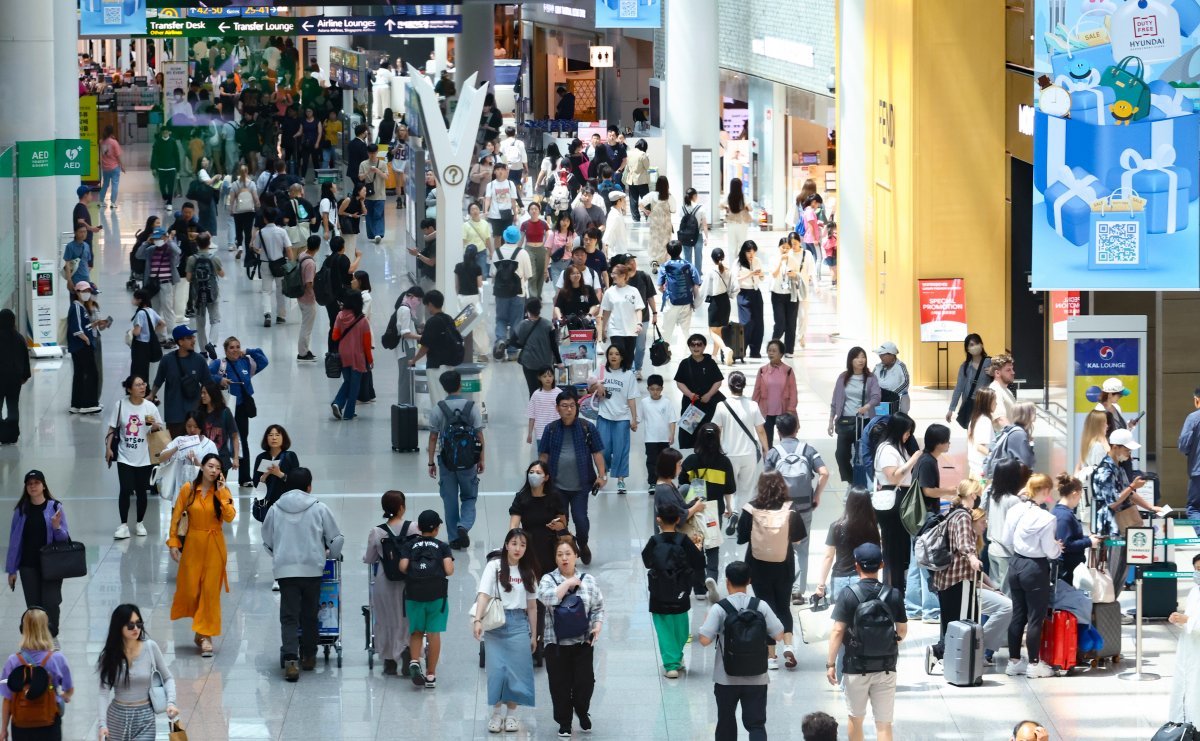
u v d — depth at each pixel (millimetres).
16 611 20109
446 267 30266
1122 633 19281
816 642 18594
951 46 30516
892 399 23500
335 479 25656
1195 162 21031
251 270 39156
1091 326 22062
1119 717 16766
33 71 34875
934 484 18719
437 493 24844
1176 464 23750
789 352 33594
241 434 25047
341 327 29297
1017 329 31078
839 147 35625
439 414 21953
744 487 22016
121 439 22594
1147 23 20875
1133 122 21078
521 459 26734
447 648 18922
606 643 19031
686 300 32812
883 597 15516
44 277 34594
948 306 30688
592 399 24578
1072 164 21266
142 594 20609
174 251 35000
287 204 40531
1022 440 20719
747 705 15297
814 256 43469
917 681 17875
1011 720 16766
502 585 16438
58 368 33781
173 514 18641
